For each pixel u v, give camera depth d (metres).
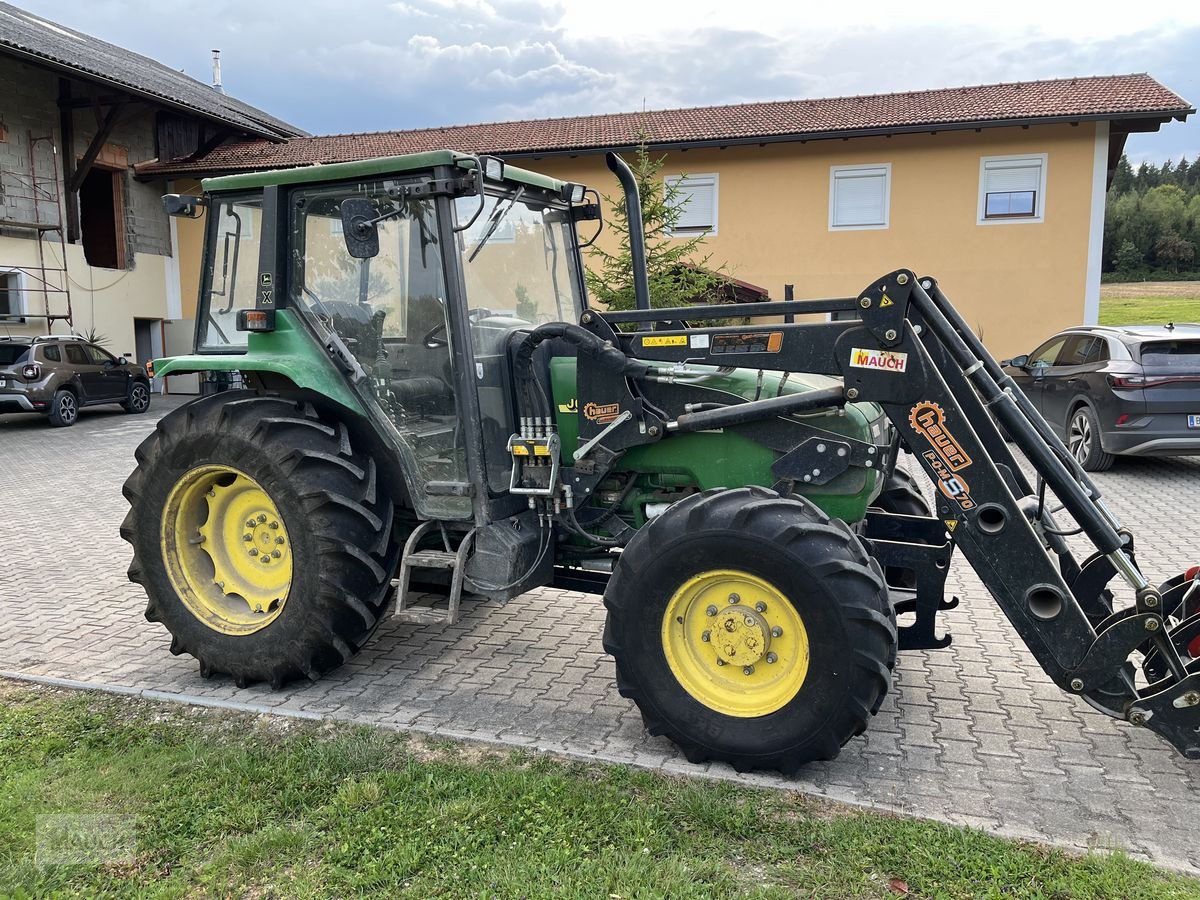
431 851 2.83
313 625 3.91
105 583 6.03
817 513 3.27
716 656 3.35
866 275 18.50
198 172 20.89
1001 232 17.75
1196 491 8.64
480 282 3.98
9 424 16.11
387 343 3.98
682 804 3.07
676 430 3.71
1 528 7.81
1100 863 2.73
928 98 19.23
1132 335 9.45
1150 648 3.47
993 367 3.79
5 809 3.11
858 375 3.38
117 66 20.86
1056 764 3.42
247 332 4.22
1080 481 3.71
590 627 5.02
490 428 3.96
